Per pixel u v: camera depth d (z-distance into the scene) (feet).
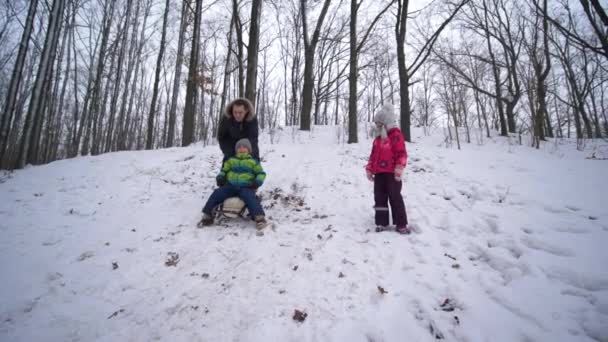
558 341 5.26
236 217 12.22
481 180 15.44
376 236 10.44
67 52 50.67
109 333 6.15
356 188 16.06
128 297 7.33
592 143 34.24
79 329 6.30
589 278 6.79
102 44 45.42
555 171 16.38
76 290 7.66
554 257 7.91
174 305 6.93
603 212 10.37
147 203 14.28
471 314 6.21
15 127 55.16
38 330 6.30
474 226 10.66
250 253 9.32
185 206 13.88
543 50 39.78
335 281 7.60
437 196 14.28
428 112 92.89
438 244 9.61
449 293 6.98
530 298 6.49
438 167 18.76
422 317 6.27
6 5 39.32
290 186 16.52
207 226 11.55
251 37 33.22
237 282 7.76
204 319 6.40
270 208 13.66
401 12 32.32
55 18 27.63
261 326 6.05
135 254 9.45
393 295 7.00
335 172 18.76
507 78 49.08
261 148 26.32
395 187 10.85
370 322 6.11
